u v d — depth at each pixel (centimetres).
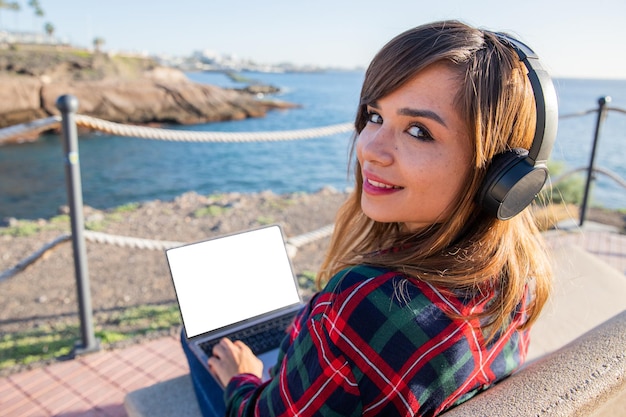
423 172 89
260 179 1623
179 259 168
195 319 165
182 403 167
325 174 1708
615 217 619
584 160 1528
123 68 5359
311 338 89
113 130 278
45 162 1847
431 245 94
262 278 181
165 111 3750
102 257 478
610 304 210
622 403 93
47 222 668
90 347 290
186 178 1623
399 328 83
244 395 118
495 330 93
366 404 85
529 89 91
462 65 85
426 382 84
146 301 379
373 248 123
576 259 244
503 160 90
